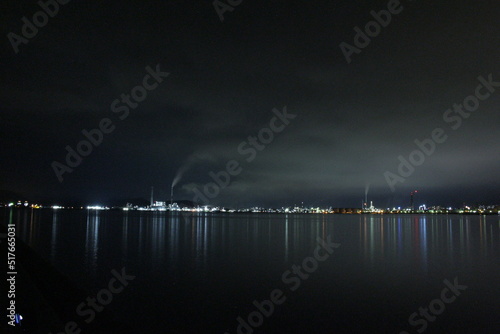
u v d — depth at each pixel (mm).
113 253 43906
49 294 12734
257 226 117562
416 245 57469
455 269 33875
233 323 17984
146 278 28734
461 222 175125
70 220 128625
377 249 51344
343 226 125500
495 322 18500
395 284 27234
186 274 30562
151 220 150125
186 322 18109
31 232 73750
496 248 52844
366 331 17094
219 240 62781
